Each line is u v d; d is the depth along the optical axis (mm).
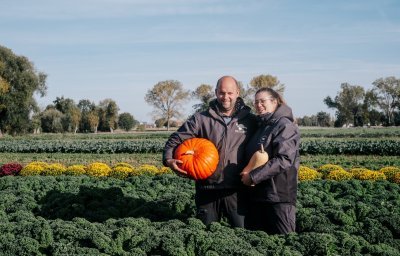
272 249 6391
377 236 7621
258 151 6656
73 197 10211
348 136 59531
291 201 6898
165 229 7152
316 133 68188
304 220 8164
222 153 7113
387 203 9773
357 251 6684
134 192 11195
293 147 6664
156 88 103688
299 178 14156
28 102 70000
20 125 70438
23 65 69875
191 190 11414
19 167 16953
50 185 12008
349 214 8586
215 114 7238
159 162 28594
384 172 14688
